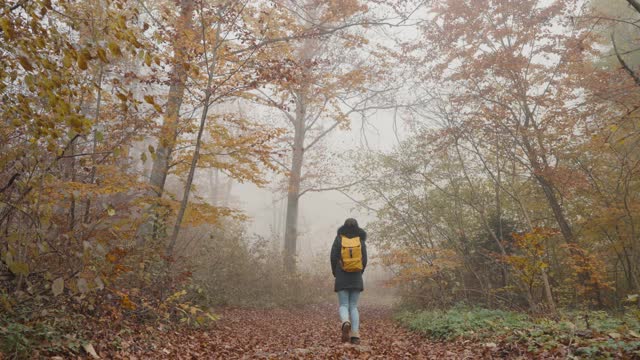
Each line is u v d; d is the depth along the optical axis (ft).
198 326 25.38
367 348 19.84
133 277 23.07
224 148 31.91
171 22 30.37
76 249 16.63
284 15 41.11
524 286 34.83
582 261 33.01
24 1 13.32
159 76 29.01
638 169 33.06
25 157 16.06
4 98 14.80
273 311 44.88
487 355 17.29
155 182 33.68
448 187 43.75
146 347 18.33
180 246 39.09
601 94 33.45
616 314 32.12
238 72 30.96
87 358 15.01
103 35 14.89
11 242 14.48
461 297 40.16
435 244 45.47
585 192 37.37
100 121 26.61
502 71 37.86
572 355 14.52
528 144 38.22
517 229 41.52
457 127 38.83
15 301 15.53
